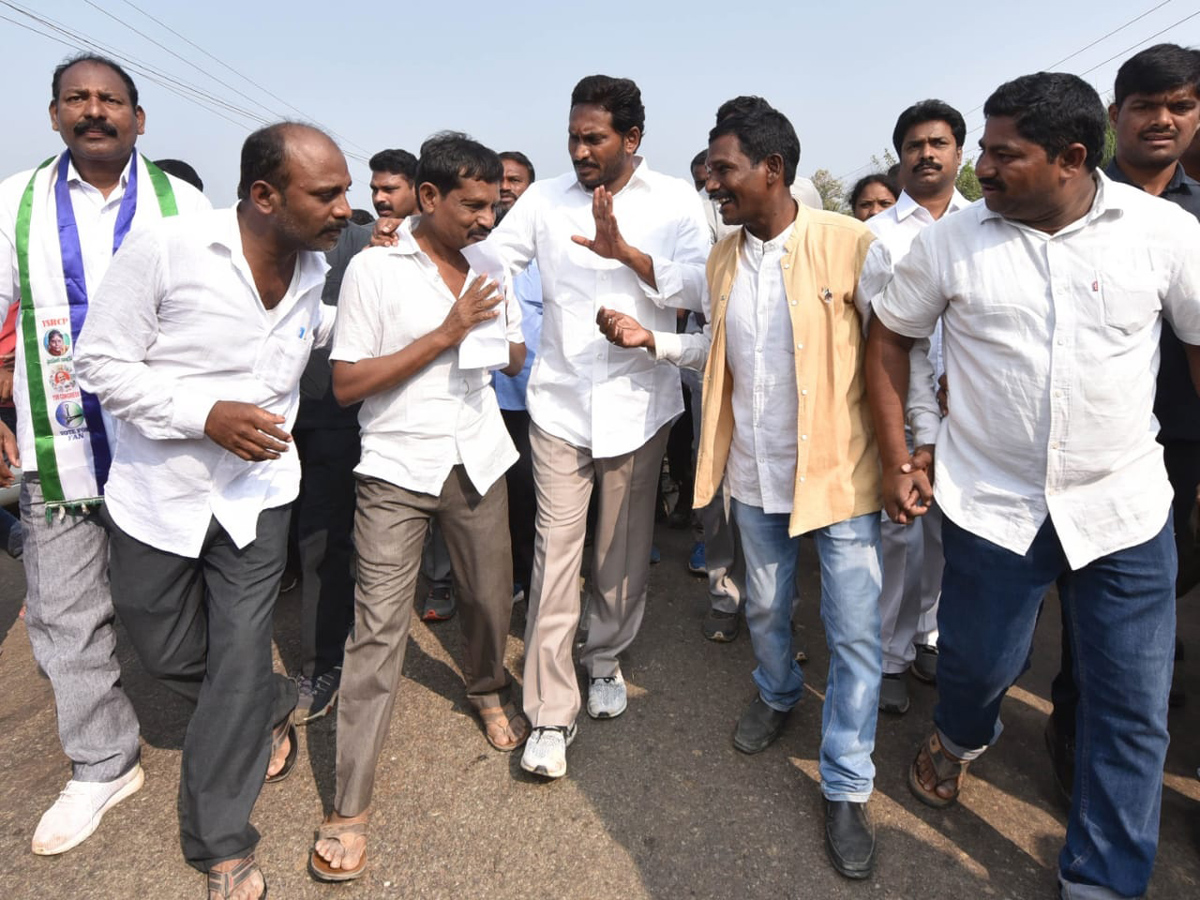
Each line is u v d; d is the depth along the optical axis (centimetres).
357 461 279
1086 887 183
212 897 192
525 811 224
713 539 305
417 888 199
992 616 192
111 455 219
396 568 213
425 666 301
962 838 213
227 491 199
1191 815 221
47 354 212
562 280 257
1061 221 169
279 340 204
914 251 190
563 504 251
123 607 203
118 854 212
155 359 191
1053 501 179
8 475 222
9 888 201
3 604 378
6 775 246
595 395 250
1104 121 158
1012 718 265
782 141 202
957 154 279
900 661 267
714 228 397
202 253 185
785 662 243
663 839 213
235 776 197
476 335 215
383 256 210
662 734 259
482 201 207
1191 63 223
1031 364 173
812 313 209
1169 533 178
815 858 207
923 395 207
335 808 206
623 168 254
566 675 247
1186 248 164
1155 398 239
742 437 229
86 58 211
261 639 202
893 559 260
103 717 225
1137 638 176
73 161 220
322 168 178
